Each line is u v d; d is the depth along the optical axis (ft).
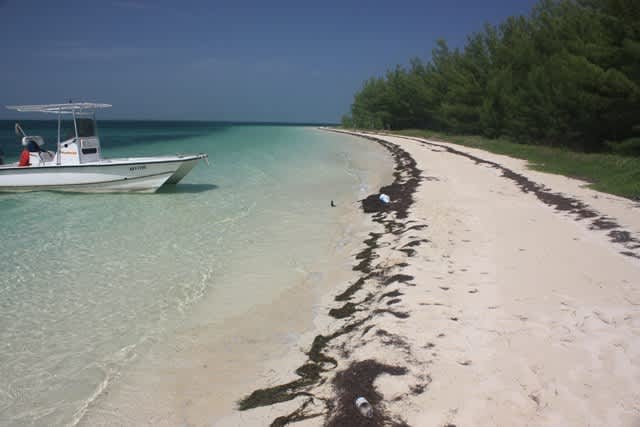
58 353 17.57
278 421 12.56
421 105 180.45
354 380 13.58
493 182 49.80
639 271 21.30
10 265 26.84
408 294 19.49
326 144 139.64
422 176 54.80
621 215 31.99
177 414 13.85
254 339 18.35
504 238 27.43
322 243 31.42
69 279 24.85
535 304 17.97
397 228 31.91
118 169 47.52
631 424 10.98
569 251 24.57
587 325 16.02
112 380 15.80
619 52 62.18
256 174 65.98
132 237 32.71
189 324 19.80
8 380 15.87
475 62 130.00
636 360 13.70
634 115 62.49
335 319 19.45
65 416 14.01
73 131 48.26
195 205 43.93
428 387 12.91
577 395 12.17
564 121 75.87
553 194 40.86
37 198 46.39
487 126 116.37
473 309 17.79
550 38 96.53
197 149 110.11
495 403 12.05
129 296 22.71
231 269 26.45
